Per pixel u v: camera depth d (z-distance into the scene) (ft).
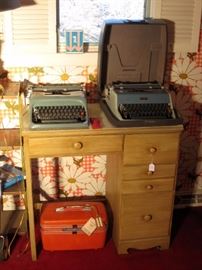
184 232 8.13
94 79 7.90
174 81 8.25
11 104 7.64
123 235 7.29
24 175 7.15
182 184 9.14
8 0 5.35
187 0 7.64
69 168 8.40
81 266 7.07
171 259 7.33
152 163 6.81
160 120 6.54
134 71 7.50
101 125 6.53
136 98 6.72
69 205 7.67
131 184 6.91
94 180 8.62
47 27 7.35
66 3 7.52
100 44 7.09
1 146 6.88
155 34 7.25
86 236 7.28
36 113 6.34
